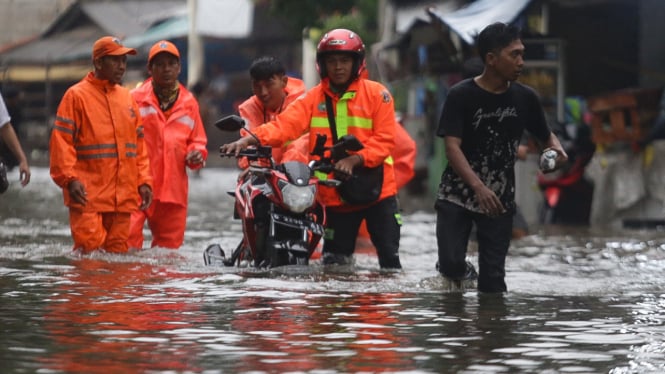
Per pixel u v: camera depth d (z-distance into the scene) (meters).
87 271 21.67
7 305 17.20
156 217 26.78
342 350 13.80
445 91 47.12
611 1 46.28
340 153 21.81
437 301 18.02
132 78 102.44
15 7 128.50
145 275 21.05
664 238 31.81
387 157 22.50
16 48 110.69
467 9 42.34
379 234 22.55
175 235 26.89
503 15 39.72
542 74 39.84
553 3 46.47
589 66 46.62
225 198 50.81
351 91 22.17
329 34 21.98
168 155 26.66
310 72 86.94
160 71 26.62
